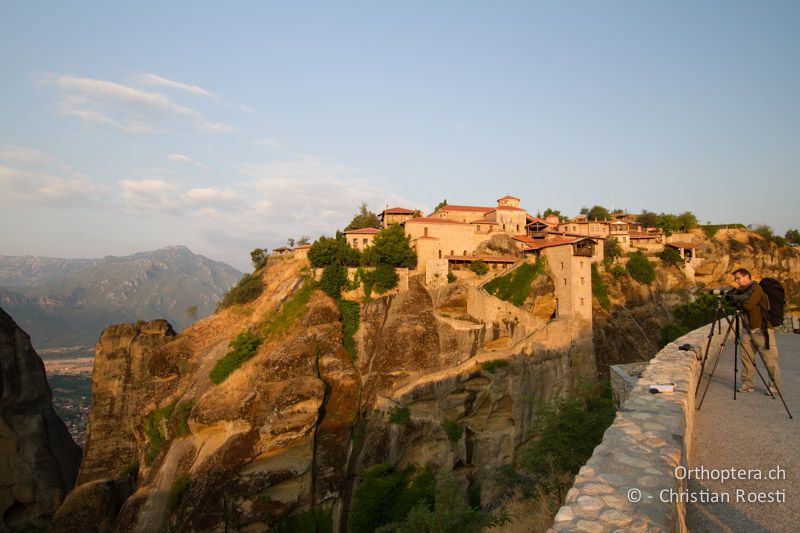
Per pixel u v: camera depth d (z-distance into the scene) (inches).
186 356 2274.9
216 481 1664.6
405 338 2236.7
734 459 375.6
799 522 281.1
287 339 2090.3
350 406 2037.4
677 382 492.1
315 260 2470.5
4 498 2208.4
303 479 1796.3
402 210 3863.2
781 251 4163.4
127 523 1670.8
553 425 855.7
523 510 859.4
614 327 2950.3
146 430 2135.8
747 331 543.2
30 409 2354.8
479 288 2625.5
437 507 965.2
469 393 2113.7
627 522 243.9
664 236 4094.5
